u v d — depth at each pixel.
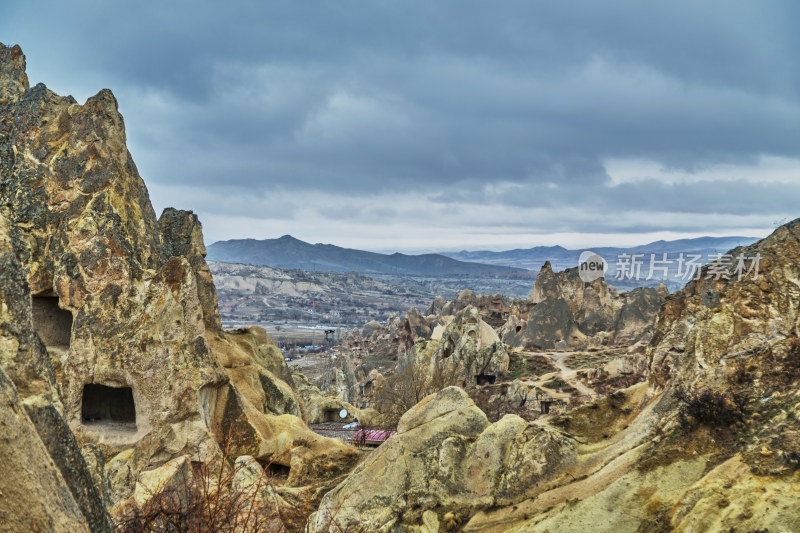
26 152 48.16
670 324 41.53
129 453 43.47
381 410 89.12
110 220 46.06
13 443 8.95
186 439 43.78
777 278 30.06
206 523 21.62
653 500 25.23
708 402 26.67
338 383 125.12
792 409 24.95
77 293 45.12
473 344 98.56
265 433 46.84
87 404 47.38
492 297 174.25
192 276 46.12
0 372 9.20
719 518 22.31
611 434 30.45
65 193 47.06
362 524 30.31
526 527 26.75
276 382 57.25
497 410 75.81
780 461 22.98
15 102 53.72
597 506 26.02
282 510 33.53
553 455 29.19
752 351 28.44
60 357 45.50
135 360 44.47
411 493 30.92
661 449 26.92
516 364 103.12
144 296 45.28
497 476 30.12
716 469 24.39
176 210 59.31
